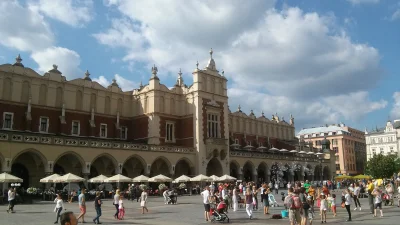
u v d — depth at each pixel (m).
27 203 37.91
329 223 22.05
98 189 47.09
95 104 58.88
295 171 82.25
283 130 94.00
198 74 62.97
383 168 86.50
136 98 64.25
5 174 35.69
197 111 61.66
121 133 62.03
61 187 48.41
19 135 40.88
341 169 130.00
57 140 44.00
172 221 23.61
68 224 5.77
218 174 63.31
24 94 50.75
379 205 24.95
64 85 55.12
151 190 52.31
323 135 136.38
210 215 23.73
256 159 71.00
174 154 57.28
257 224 21.70
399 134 123.81
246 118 83.06
